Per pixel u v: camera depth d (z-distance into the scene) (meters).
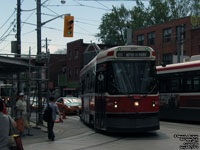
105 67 13.45
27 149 10.84
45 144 12.01
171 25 39.22
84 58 55.34
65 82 61.12
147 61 13.36
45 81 18.80
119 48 13.28
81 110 22.05
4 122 5.35
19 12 21.98
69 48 60.31
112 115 12.89
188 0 55.28
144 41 44.25
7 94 23.94
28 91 16.17
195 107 17.36
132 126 12.67
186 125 17.38
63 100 29.39
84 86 19.73
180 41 33.44
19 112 13.73
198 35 35.16
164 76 19.69
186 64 18.14
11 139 5.46
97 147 10.77
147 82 13.12
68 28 21.05
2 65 15.76
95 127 14.89
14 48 22.08
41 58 16.86
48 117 13.00
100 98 13.99
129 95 12.84
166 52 40.00
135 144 11.12
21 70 18.09
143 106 12.82
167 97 19.34
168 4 56.50
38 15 20.62
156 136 13.11
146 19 57.78
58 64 68.44
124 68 13.20
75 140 12.92
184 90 18.11
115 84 13.05
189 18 36.62
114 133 14.68
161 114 19.80
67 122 21.62
